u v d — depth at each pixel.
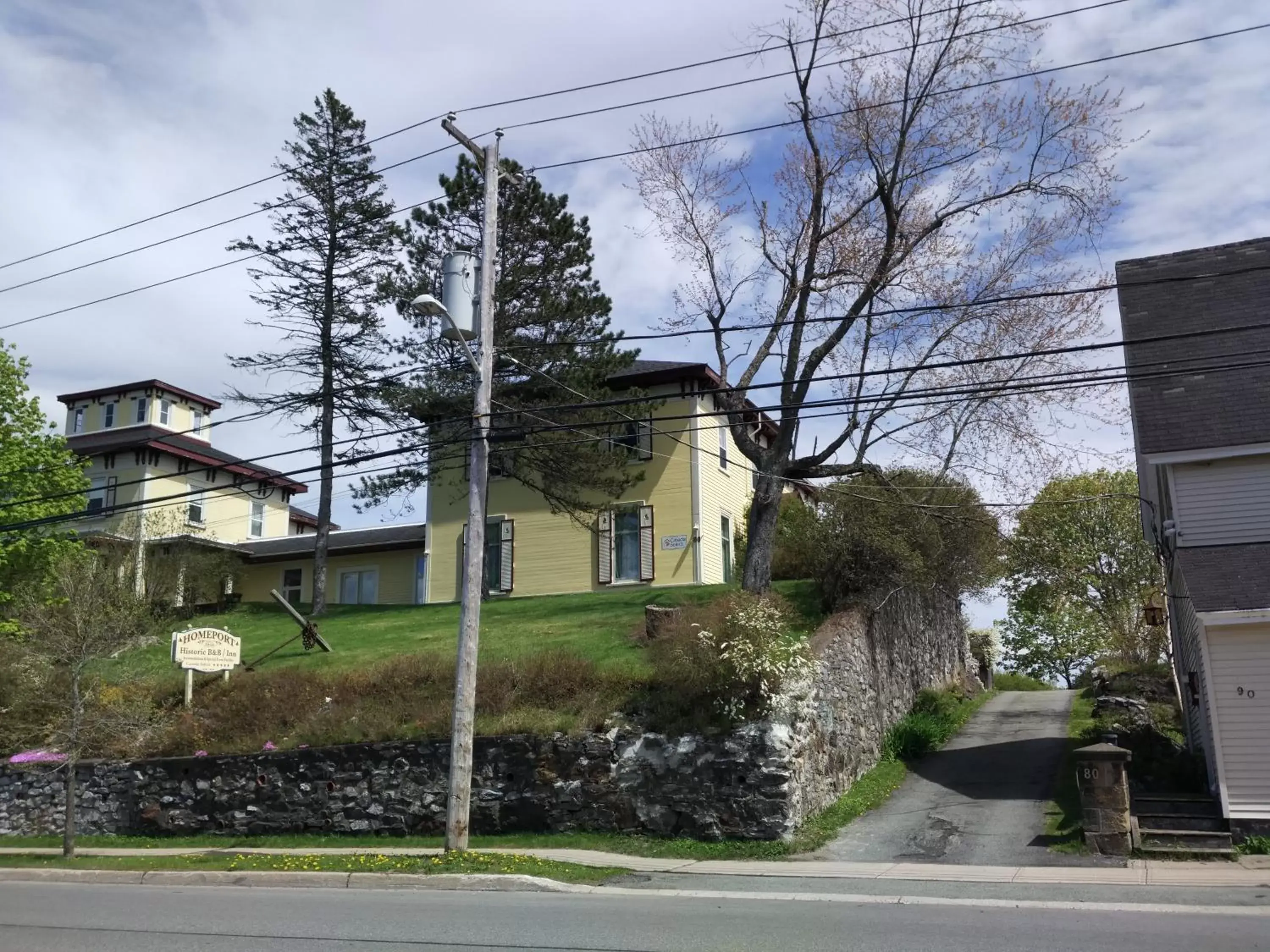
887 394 18.73
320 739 18.33
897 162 22.19
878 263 23.23
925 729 21.78
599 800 16.11
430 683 19.36
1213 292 19.08
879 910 10.77
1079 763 14.02
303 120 33.53
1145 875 12.41
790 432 23.41
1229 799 14.09
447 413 28.36
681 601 25.78
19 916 11.66
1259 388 17.05
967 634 34.69
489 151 16.23
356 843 16.70
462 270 16.03
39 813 19.95
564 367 27.53
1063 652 45.34
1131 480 35.00
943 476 23.28
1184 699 20.28
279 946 9.60
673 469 31.12
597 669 18.06
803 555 26.25
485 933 9.95
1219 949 8.56
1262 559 15.36
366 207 33.22
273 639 27.97
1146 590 33.88
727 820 15.31
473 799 16.77
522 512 32.94
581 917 10.72
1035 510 33.50
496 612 27.80
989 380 21.58
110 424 43.81
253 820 18.16
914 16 21.12
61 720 18.27
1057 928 9.57
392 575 38.78
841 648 19.03
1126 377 15.77
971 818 15.91
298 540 41.25
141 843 18.12
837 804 16.92
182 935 10.26
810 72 22.92
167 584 32.84
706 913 10.81
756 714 15.67
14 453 27.94
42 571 27.27
